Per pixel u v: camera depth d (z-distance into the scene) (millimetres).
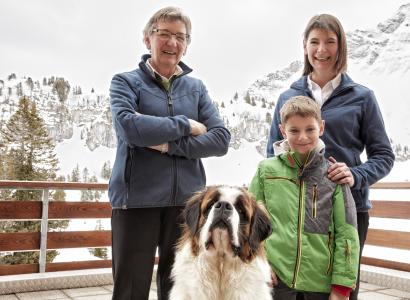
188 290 2576
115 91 2969
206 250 2477
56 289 5363
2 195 17062
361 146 3012
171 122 2873
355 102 2945
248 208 2572
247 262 2551
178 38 3082
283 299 2701
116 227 2893
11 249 5445
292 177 2768
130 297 2826
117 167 2920
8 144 31281
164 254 2979
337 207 2648
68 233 5742
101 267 5992
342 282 2547
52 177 31062
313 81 3172
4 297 4977
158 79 3098
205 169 3420
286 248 2676
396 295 5316
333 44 3006
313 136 2717
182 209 2977
